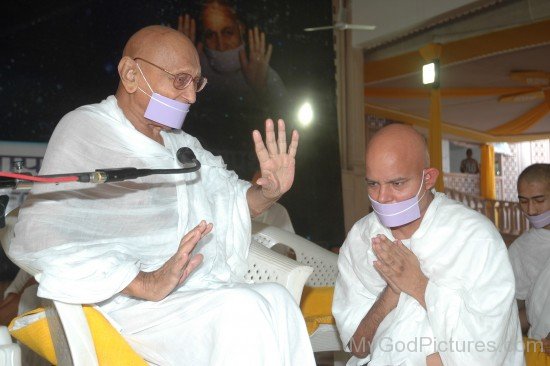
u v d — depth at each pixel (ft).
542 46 33.55
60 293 6.35
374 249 6.83
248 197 8.50
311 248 11.75
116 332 6.76
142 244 7.32
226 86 28.25
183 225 7.59
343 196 33.73
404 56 36.14
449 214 7.07
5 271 17.31
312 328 9.66
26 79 22.15
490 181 64.23
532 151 68.59
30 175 5.61
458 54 33.78
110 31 24.07
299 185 29.99
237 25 28.50
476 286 6.75
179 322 6.70
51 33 22.68
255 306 6.40
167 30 7.43
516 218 47.65
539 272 9.50
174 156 7.90
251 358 6.23
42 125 22.36
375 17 33.50
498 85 45.32
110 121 7.36
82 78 23.31
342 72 34.30
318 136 30.71
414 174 6.86
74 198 6.89
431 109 35.17
